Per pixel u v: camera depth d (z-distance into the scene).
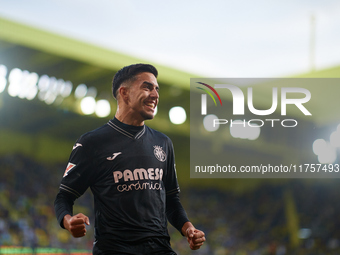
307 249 21.55
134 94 2.15
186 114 22.12
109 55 17.38
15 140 21.86
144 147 2.14
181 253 19.80
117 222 1.99
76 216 1.88
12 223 15.98
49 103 18.23
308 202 24.41
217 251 21.28
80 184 2.09
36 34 15.41
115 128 2.14
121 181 2.04
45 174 21.39
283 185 25.56
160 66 19.27
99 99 19.11
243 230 24.23
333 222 22.25
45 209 18.69
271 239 22.84
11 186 18.97
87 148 2.09
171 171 2.28
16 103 18.06
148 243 1.98
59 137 22.95
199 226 23.89
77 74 17.81
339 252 20.44
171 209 2.30
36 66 16.84
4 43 15.04
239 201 26.88
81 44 16.66
